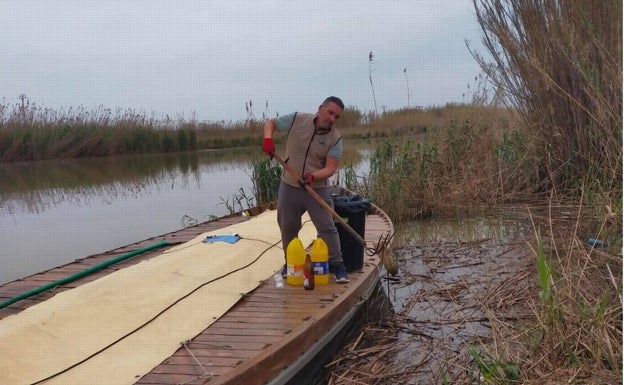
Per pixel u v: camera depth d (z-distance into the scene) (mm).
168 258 5781
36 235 9609
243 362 3305
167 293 4688
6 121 23562
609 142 6902
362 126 25516
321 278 5074
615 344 3809
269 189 11180
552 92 8859
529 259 6559
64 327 3943
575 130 8609
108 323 4055
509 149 10555
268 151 4648
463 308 5371
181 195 14234
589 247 5750
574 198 8391
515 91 9695
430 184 10055
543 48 8766
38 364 3436
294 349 3684
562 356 3826
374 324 5129
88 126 25438
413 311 5434
